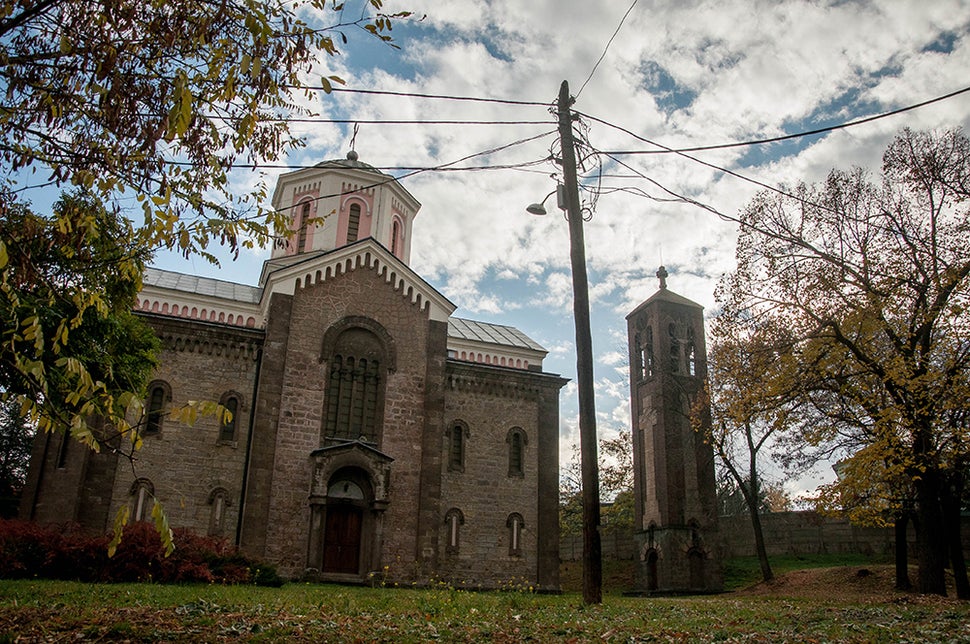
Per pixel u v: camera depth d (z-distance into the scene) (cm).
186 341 3462
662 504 4775
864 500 2817
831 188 2775
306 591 2317
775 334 2752
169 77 981
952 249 2553
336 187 4484
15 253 888
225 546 2616
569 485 7006
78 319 851
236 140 1049
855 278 2644
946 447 2448
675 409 4975
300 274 3600
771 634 1285
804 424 2808
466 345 4756
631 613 1595
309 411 3434
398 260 3778
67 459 3139
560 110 2036
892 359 2500
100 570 2192
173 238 927
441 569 3644
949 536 2928
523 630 1253
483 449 3912
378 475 3384
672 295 5353
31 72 983
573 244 1941
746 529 5497
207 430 3381
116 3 946
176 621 1197
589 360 1848
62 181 965
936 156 2708
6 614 1215
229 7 966
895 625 1452
